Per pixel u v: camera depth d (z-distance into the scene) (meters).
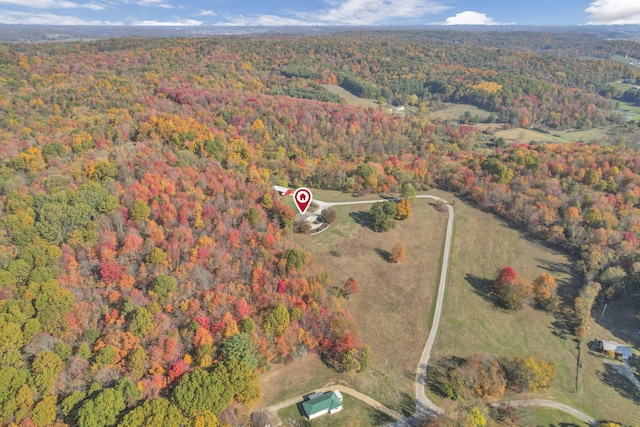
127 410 56.03
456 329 82.25
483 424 59.78
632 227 104.88
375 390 68.12
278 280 80.00
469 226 117.38
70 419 54.25
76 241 79.12
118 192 93.69
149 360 62.81
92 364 60.78
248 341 67.00
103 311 69.44
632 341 82.69
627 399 70.62
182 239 84.00
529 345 80.12
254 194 105.44
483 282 96.50
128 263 77.56
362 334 79.00
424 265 100.00
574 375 74.19
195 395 57.12
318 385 68.44
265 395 66.12
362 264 97.50
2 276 67.00
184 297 73.50
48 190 90.56
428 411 64.94
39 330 63.38
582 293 90.06
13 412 52.84
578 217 110.50
